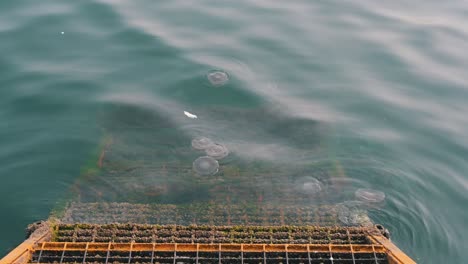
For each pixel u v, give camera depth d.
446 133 22.70
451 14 33.00
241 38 29.83
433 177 20.42
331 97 25.36
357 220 18.06
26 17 29.97
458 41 29.80
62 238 16.41
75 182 19.27
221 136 22.70
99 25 29.84
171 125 23.00
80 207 18.03
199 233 16.75
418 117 23.81
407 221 18.36
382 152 21.78
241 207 18.42
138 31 29.41
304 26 31.19
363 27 31.25
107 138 21.80
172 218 17.69
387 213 18.61
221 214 18.00
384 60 28.08
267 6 33.28
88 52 27.53
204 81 26.00
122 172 20.00
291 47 29.16
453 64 27.70
